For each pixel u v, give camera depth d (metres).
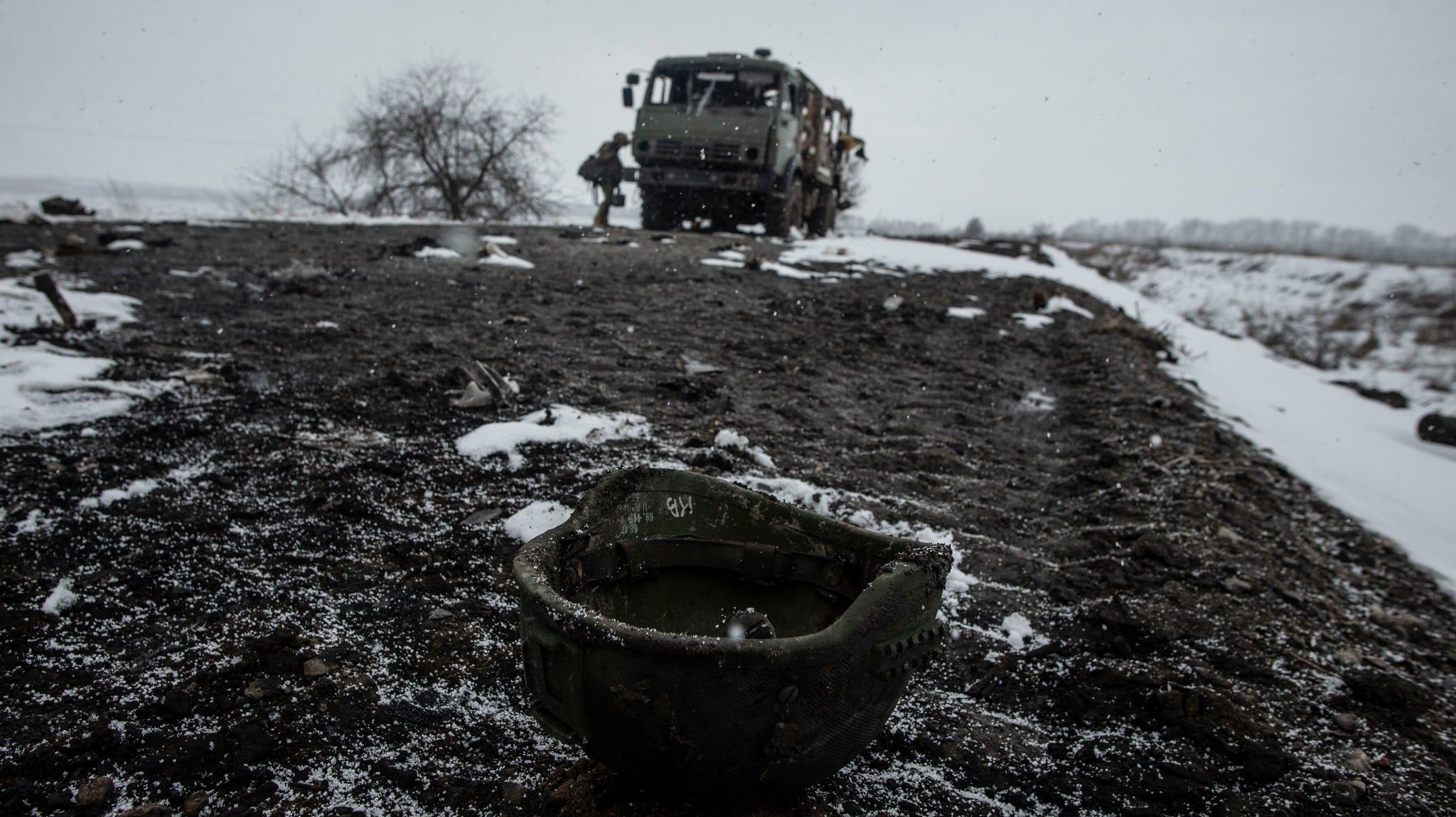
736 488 1.99
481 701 2.27
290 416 4.38
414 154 24.86
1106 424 5.79
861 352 7.38
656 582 1.94
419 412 4.58
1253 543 3.98
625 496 1.96
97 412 4.18
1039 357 8.18
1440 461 7.04
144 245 10.41
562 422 4.52
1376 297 34.16
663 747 1.50
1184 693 2.59
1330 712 2.67
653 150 15.98
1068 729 2.46
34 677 2.24
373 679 2.33
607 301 8.63
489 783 1.96
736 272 11.64
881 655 1.59
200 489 3.45
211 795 1.88
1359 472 6.17
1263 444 6.23
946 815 2.01
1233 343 13.44
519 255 11.82
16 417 3.96
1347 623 3.33
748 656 1.43
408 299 7.95
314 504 3.38
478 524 3.32
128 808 1.83
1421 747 2.53
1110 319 11.02
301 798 1.89
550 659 1.54
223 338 5.89
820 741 1.57
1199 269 45.09
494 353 5.99
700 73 15.99
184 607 2.61
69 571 2.77
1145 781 2.22
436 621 2.65
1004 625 3.00
